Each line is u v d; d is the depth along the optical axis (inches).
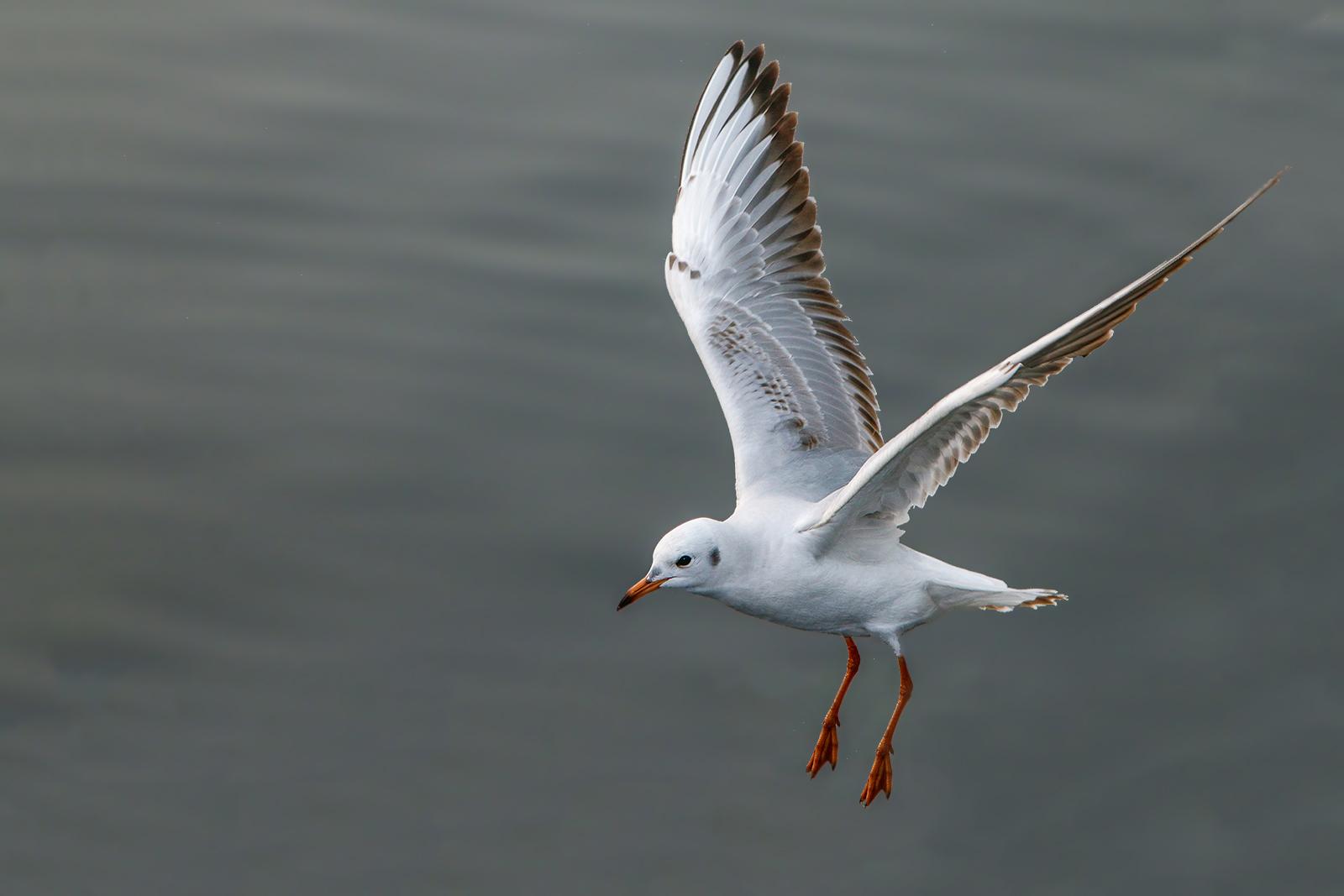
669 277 453.4
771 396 423.8
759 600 379.6
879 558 378.6
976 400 334.6
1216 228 319.0
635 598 373.1
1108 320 323.9
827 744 444.1
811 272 440.5
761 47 454.9
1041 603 373.1
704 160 462.6
